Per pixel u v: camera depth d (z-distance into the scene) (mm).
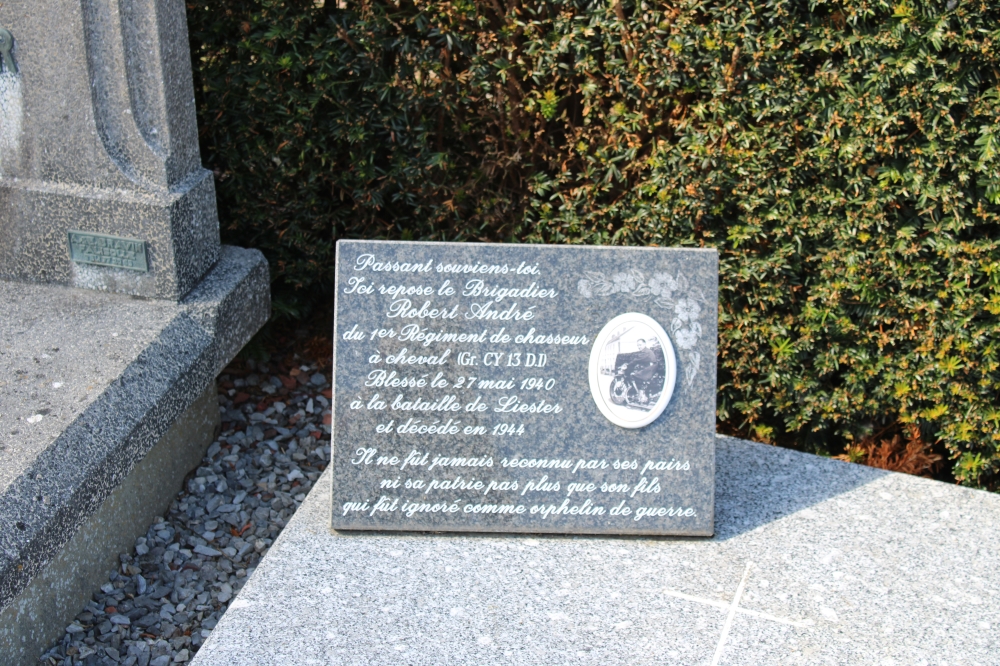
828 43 1820
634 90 1916
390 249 1707
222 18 1958
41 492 1621
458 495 1722
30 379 1738
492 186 2064
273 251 2104
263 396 2111
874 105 1822
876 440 2010
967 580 1691
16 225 1895
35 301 1881
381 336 1710
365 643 1589
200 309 1879
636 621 1625
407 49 1930
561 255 1710
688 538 1734
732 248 1941
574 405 1719
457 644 1591
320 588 1650
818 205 1896
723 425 2059
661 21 1875
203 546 1844
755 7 1823
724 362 1989
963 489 1826
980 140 1809
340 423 1714
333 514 1718
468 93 1972
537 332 1714
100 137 1828
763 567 1698
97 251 1881
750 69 1851
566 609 1637
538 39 1916
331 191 2082
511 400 1717
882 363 1937
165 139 1836
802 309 1952
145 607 1752
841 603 1656
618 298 1714
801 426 2021
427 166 2002
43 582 1660
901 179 1854
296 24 1931
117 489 1780
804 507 1789
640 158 1964
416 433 1716
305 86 2008
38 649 1661
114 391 1736
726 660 1586
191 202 1877
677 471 1724
